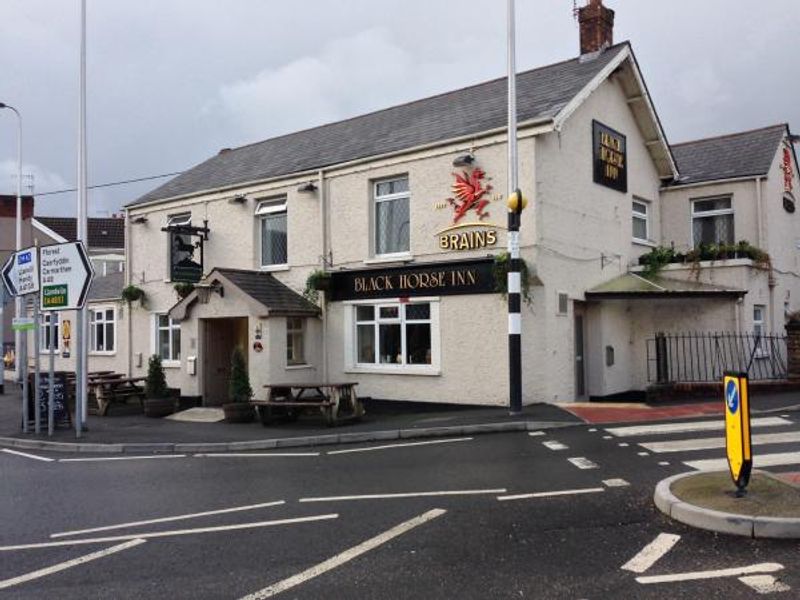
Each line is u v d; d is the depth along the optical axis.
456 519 6.59
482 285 14.48
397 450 10.67
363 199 16.62
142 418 16.14
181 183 22.02
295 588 4.96
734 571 5.00
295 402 13.91
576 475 8.23
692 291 15.55
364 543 5.95
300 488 8.25
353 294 16.67
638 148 18.31
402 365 15.88
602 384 15.84
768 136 19.83
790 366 15.67
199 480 9.04
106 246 40.12
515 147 12.74
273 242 18.69
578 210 15.47
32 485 9.09
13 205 40.81
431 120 17.25
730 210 18.69
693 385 14.68
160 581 5.22
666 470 8.26
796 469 7.94
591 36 17.86
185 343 17.92
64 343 27.38
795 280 20.45
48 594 5.04
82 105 15.21
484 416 12.95
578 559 5.37
